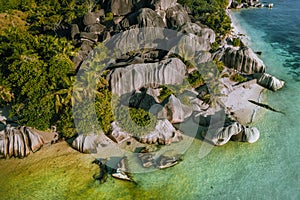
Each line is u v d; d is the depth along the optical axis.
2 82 29.31
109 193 22.72
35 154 26.61
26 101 27.83
